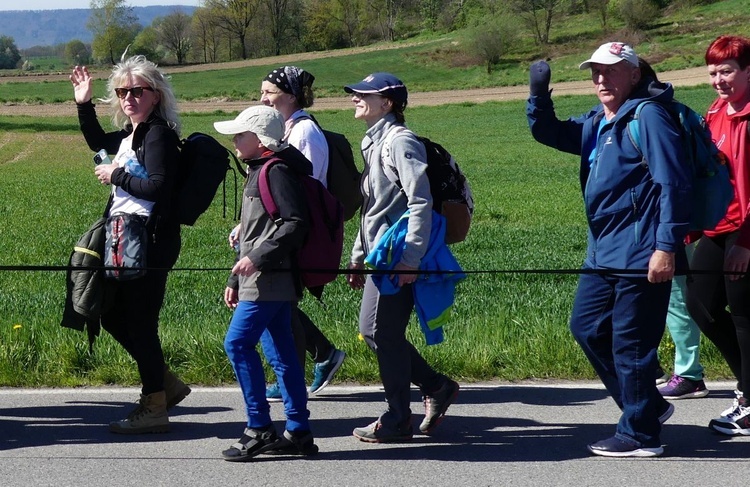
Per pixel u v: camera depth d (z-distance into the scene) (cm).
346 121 6141
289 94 606
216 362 684
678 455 516
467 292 1047
